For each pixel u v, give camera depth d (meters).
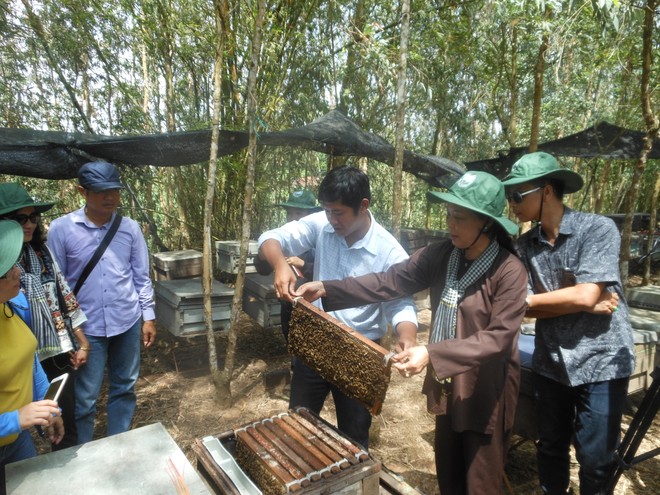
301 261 2.88
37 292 2.24
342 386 1.64
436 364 1.53
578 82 6.07
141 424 3.46
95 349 2.71
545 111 6.93
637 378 2.94
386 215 9.25
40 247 2.36
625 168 9.48
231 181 6.36
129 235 2.85
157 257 5.31
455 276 1.85
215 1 3.17
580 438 2.10
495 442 1.78
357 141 5.09
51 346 2.29
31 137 3.48
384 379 1.42
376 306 2.19
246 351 5.05
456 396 1.75
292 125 6.66
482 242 1.76
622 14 3.24
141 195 6.55
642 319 3.24
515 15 4.38
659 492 2.68
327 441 1.54
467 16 6.49
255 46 3.17
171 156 3.98
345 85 6.86
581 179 2.02
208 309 3.68
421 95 7.23
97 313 2.69
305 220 2.49
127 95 6.12
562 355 2.07
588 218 2.02
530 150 5.86
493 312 1.68
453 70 7.56
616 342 2.01
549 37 4.42
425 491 2.72
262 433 1.60
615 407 2.02
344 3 6.08
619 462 2.10
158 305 4.53
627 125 5.25
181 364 4.66
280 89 6.15
